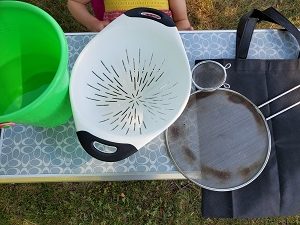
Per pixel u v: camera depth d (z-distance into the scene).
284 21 0.88
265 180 0.85
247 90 0.89
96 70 0.78
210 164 0.82
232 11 1.58
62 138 0.85
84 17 1.24
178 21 1.27
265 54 0.93
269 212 0.85
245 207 0.84
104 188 1.33
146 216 1.30
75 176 0.83
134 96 0.79
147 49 0.79
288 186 0.85
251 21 0.87
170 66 0.78
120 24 0.75
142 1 1.16
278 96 0.88
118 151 0.68
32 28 0.71
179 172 0.83
